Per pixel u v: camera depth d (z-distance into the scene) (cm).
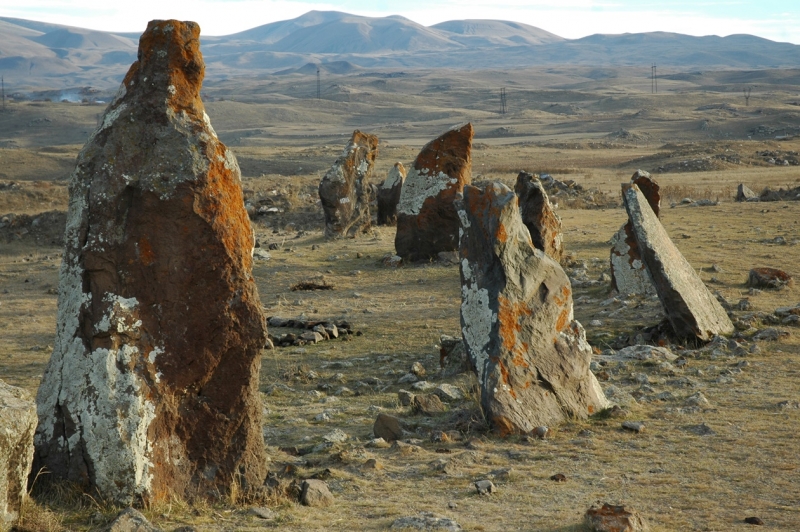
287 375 1280
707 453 828
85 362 662
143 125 678
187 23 697
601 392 990
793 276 1881
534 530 623
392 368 1325
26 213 3750
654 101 18650
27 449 595
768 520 654
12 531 582
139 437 652
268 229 3578
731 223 2820
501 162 6894
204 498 682
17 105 17888
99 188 668
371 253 2633
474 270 962
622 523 603
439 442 884
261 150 7644
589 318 1611
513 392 909
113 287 667
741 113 14925
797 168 5456
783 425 915
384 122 17425
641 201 1406
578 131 13388
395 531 614
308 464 810
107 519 613
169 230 673
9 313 1978
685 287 1359
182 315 680
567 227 2980
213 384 696
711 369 1183
